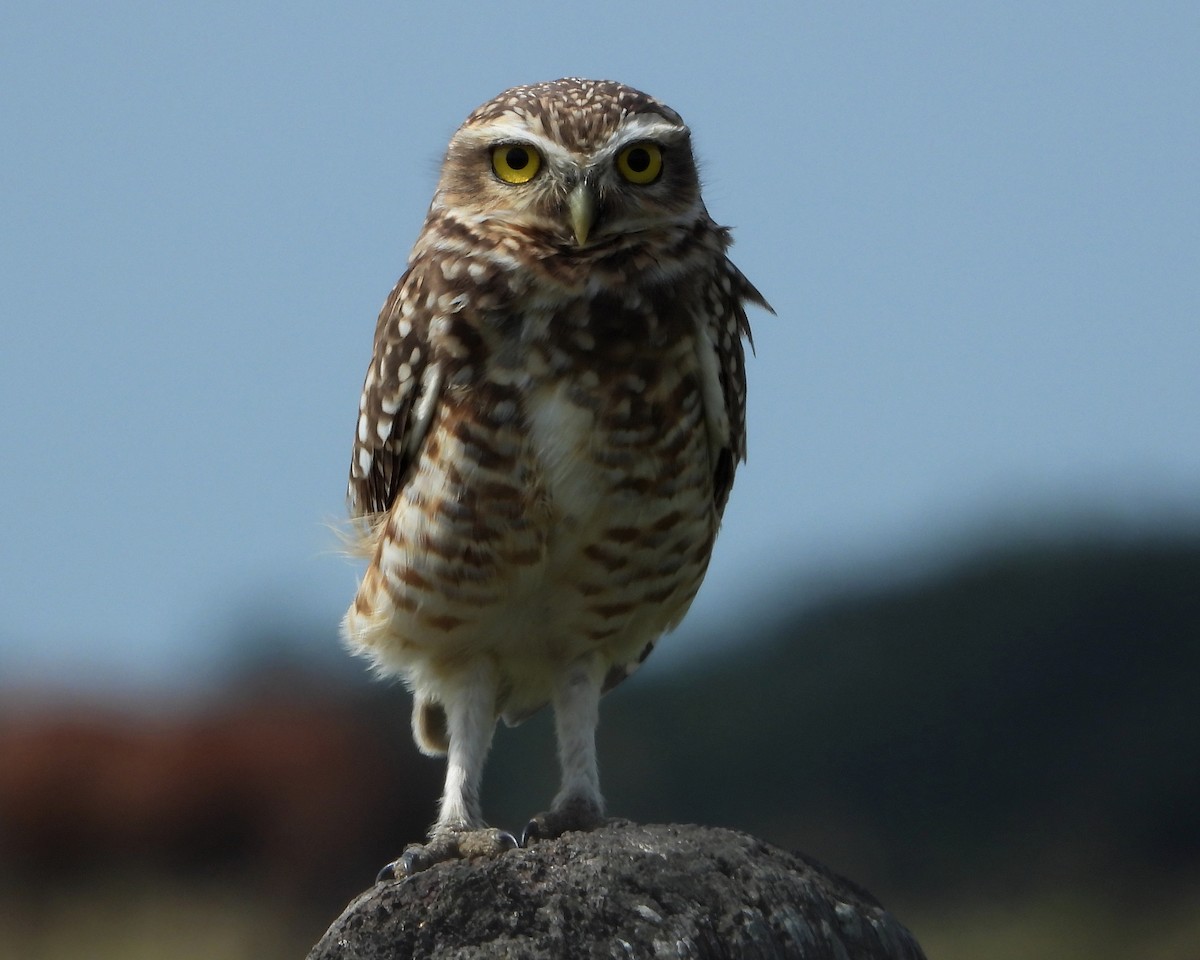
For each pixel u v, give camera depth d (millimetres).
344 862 16156
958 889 26031
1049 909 24875
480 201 7664
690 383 7535
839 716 27609
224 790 16438
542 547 7453
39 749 17016
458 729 7824
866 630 28547
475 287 7414
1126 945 24078
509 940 5770
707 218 7949
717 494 8102
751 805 26359
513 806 18703
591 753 7820
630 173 7645
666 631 8180
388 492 7801
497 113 7777
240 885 16469
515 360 7336
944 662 27953
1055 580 28500
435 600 7574
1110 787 26594
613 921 5797
